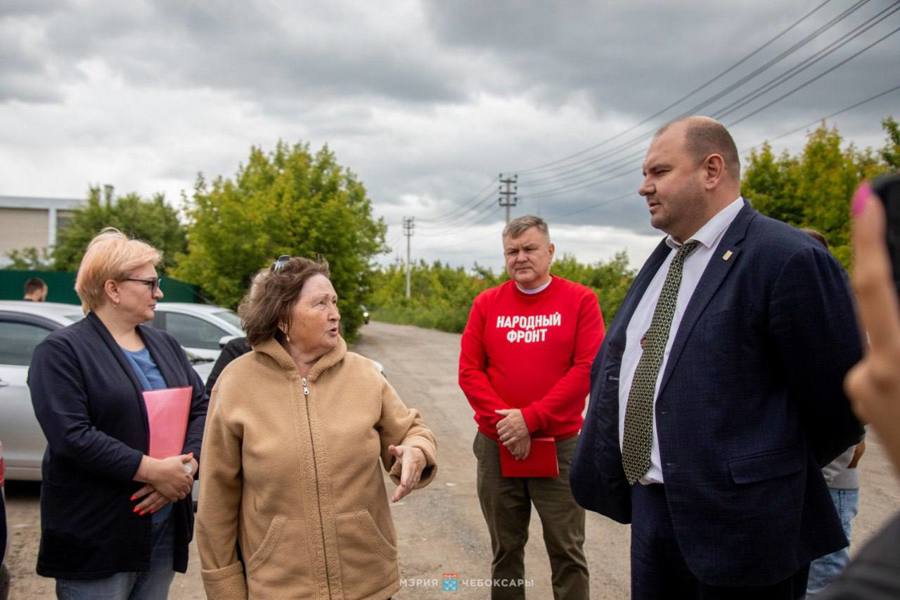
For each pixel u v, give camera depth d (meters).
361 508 2.24
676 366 2.14
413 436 2.41
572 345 3.52
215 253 17.34
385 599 2.28
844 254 13.73
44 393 2.42
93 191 27.45
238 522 2.33
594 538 5.09
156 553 2.64
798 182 17.03
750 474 2.00
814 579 3.05
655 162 2.26
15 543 4.80
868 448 7.51
